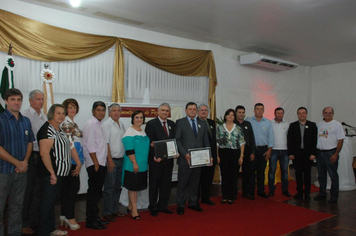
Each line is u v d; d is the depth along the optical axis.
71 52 4.43
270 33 5.57
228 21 4.89
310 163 4.54
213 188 5.31
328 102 8.55
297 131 4.57
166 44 5.64
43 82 4.23
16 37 3.92
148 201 4.02
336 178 4.41
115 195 3.58
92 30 4.74
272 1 4.05
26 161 2.74
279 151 4.79
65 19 4.48
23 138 2.73
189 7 4.29
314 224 3.50
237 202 4.38
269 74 7.66
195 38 5.95
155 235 3.07
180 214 3.74
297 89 8.45
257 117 4.68
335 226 3.45
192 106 3.80
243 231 3.24
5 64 3.78
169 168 3.70
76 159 3.04
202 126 3.88
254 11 4.43
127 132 3.41
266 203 4.34
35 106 3.15
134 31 5.23
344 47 6.57
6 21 3.85
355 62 8.00
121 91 4.93
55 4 4.18
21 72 4.06
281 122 4.82
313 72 8.91
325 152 4.48
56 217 3.62
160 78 5.57
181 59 5.72
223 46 6.60
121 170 3.60
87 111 4.71
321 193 4.59
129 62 5.14
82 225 3.32
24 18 4.02
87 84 4.69
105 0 4.05
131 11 4.46
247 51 7.07
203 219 3.59
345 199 4.63
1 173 2.57
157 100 5.54
